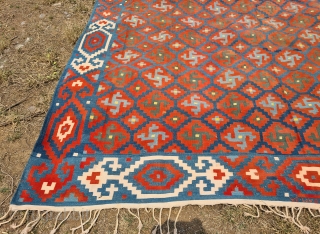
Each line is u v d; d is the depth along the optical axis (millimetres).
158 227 2285
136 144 2752
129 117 2965
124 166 2598
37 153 2678
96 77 3336
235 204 2357
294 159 2611
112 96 3146
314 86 3201
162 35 3865
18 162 2672
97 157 2654
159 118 2957
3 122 2955
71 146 2732
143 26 4012
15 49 3725
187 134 2820
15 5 4375
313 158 2611
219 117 2951
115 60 3545
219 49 3656
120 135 2820
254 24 3980
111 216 2346
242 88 3209
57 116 2982
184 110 3020
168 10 4262
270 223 2273
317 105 3018
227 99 3107
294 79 3279
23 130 2912
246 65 3453
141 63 3502
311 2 4301
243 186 2445
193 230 2258
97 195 2418
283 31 3859
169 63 3498
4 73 3383
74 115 2979
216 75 3354
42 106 3115
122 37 3852
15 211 2340
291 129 2834
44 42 3826
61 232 2266
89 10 4344
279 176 2500
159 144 2750
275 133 2807
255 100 3090
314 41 3701
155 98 3131
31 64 3531
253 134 2807
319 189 2406
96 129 2859
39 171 2559
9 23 4086
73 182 2492
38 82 3316
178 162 2619
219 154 2666
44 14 4246
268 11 4176
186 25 4008
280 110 2990
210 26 3982
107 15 4195
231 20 4062
